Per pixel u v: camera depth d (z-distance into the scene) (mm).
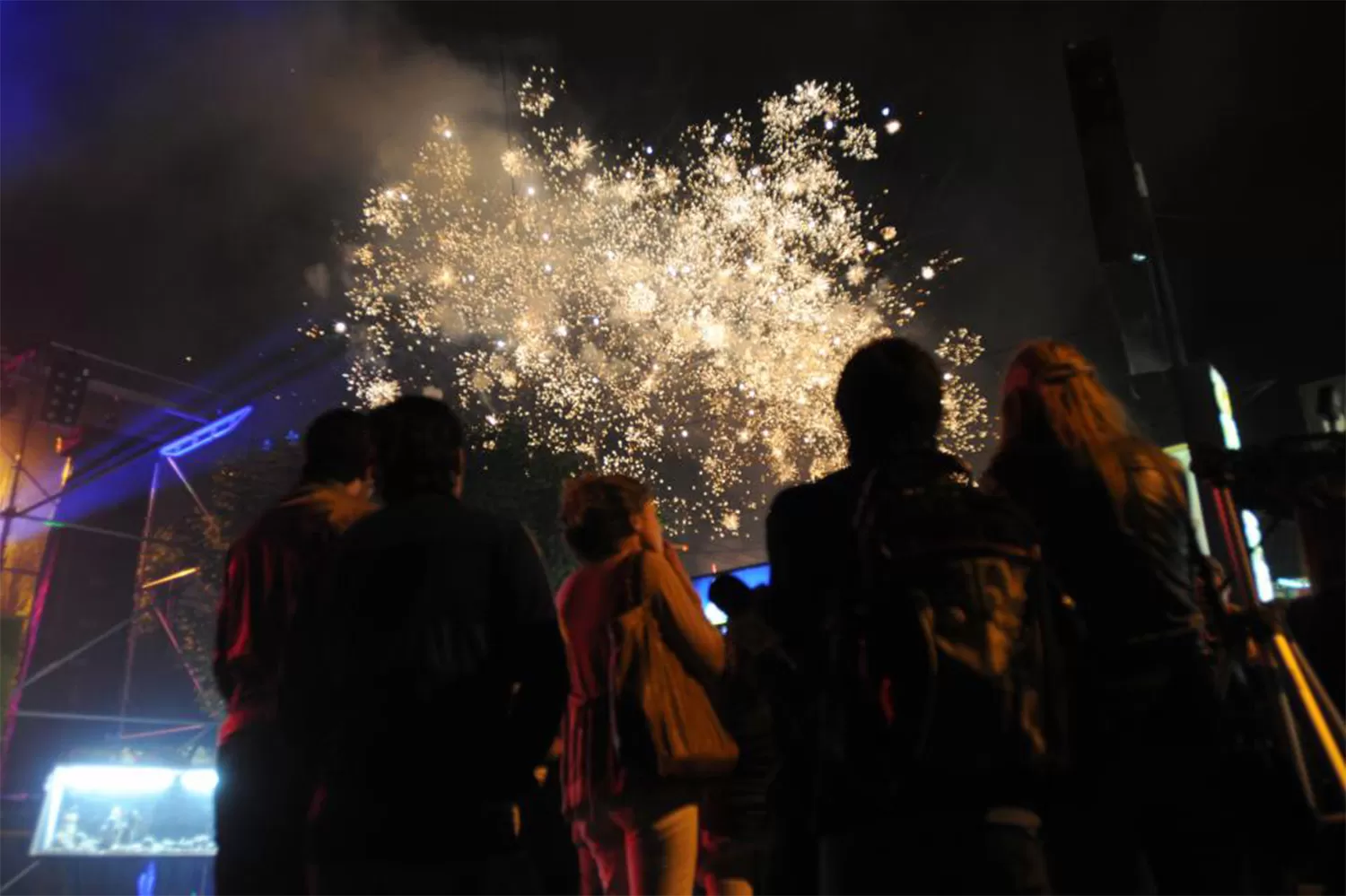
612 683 3424
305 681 2410
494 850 2223
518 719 2336
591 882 4031
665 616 3504
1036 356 2721
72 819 7582
